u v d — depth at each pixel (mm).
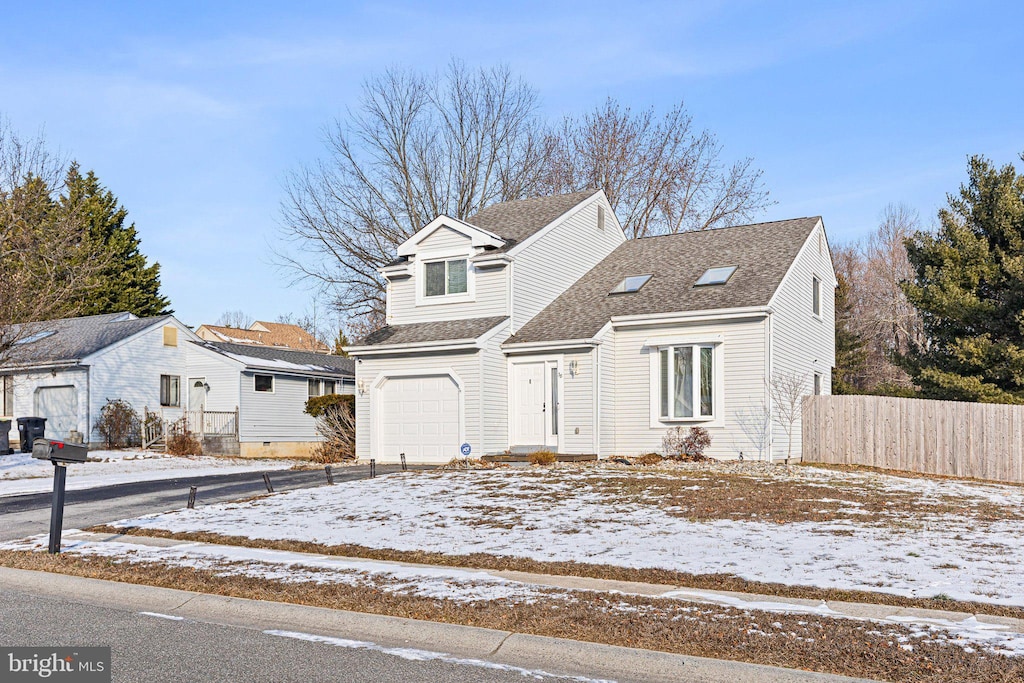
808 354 25266
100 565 10711
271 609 8578
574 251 27812
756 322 21766
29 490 19016
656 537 11789
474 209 41625
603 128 43688
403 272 26094
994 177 28938
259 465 26531
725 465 20422
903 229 56125
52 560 11031
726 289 23125
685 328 22672
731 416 21891
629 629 7586
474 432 23000
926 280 29375
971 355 27188
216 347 36812
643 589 9211
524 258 25219
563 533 12227
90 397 33312
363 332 45125
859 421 22281
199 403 36406
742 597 8852
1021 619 7945
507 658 7082
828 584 9242
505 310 24422
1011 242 27766
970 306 27312
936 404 21672
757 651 6957
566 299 26266
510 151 42406
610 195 43281
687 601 8609
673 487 15695
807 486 15945
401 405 24531
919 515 13211
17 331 31969
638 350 23297
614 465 20469
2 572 10617
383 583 9523
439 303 25562
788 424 22641
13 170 28109
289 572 10148
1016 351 25906
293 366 37625
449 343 23141
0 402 35875
